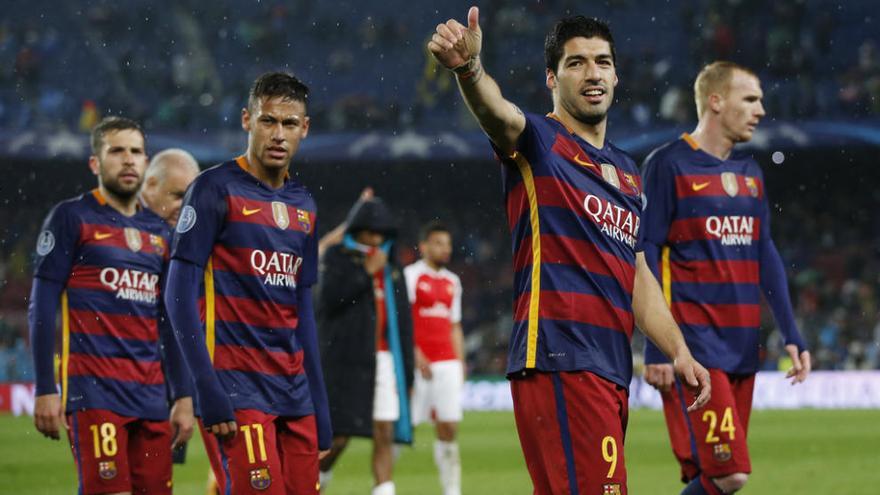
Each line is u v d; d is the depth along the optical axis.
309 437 18.88
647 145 109.50
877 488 35.31
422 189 116.31
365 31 132.75
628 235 16.94
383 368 30.72
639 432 60.81
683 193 23.38
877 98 114.06
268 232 18.55
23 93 122.81
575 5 131.50
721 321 23.22
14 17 130.25
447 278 39.97
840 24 125.94
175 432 23.20
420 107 122.12
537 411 16.17
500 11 131.50
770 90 119.44
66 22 130.50
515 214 16.72
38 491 36.50
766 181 115.94
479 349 104.75
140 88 126.06
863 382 87.31
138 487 22.92
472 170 114.38
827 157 111.06
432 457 48.81
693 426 22.86
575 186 16.45
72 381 22.27
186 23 132.00
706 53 123.12
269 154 18.61
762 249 24.28
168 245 23.55
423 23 133.25
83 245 22.59
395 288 31.28
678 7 129.25
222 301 18.22
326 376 29.58
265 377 18.31
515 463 45.56
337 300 29.58
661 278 23.50
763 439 55.19
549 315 16.20
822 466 42.44
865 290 107.25
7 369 98.75
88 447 22.11
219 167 18.69
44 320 22.05
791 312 24.19
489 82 15.54
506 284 113.69
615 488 15.96
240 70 130.00
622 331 16.62
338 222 116.94
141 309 22.92
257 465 17.78
